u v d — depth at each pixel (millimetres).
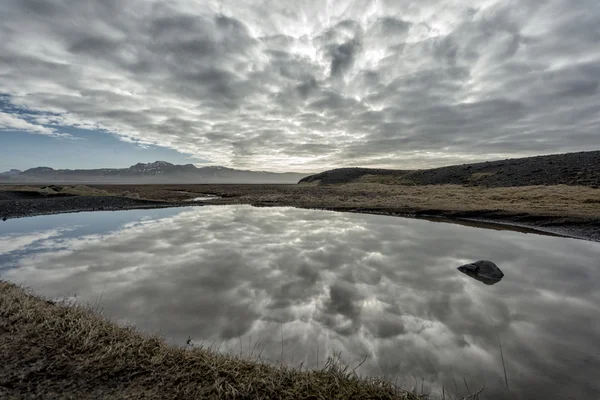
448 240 15578
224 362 3875
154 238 15336
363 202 36656
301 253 12367
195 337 5703
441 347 5586
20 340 4176
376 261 11352
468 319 6773
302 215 26078
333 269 10258
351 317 6773
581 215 20938
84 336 4289
